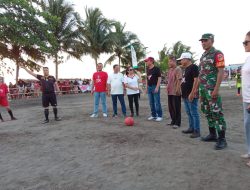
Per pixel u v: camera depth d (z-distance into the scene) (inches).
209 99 135.4
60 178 109.7
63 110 330.0
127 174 109.4
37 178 110.9
